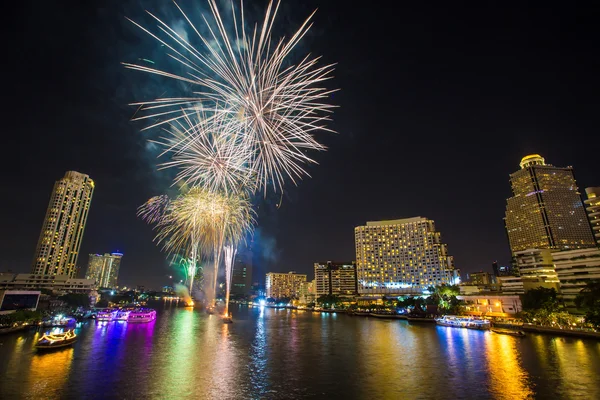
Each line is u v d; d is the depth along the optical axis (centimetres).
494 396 4438
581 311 12250
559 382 4991
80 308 14988
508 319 13250
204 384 4816
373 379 5191
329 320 17438
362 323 15362
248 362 6266
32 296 11756
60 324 10744
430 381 5091
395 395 4469
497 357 6850
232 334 10231
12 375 5031
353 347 8206
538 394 4491
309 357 6844
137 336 9200
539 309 11800
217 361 6288
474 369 5831
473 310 16300
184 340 8688
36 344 6944
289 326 13525
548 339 9219
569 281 13312
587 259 12744
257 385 4828
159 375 5200
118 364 5847
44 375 5066
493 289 18938
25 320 9919
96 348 7281
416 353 7388
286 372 5569
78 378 4941
